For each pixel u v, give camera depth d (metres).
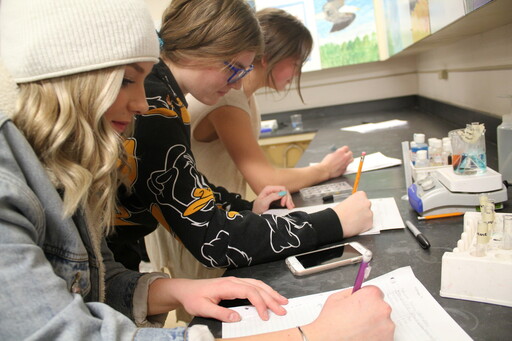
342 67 3.28
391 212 0.99
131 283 0.74
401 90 3.24
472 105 1.84
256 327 0.61
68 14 0.50
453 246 0.77
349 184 1.36
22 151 0.48
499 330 0.52
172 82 0.91
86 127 0.53
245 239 0.80
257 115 1.66
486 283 0.58
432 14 1.29
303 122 3.29
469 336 0.52
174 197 0.79
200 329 0.50
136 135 0.78
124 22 0.53
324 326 0.52
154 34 0.60
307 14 3.02
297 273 0.76
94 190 0.60
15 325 0.42
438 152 1.18
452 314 0.57
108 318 0.47
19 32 0.51
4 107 0.51
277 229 0.83
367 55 3.02
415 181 1.07
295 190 1.37
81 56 0.51
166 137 0.80
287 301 0.67
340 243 0.88
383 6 2.75
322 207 1.13
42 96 0.51
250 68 1.01
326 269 0.77
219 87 0.99
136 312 0.72
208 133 1.42
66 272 0.55
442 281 0.62
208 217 0.79
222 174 1.50
